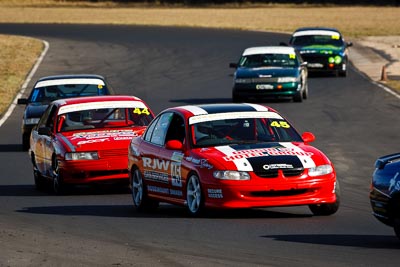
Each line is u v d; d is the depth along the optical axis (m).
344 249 38.12
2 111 116.56
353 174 68.31
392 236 41.75
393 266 34.47
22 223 48.94
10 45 194.75
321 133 89.56
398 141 83.88
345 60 140.50
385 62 158.12
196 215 48.75
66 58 173.12
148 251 38.66
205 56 169.50
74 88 85.81
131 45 192.00
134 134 63.56
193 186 48.91
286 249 38.31
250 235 42.25
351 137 86.81
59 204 58.16
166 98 122.00
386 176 39.31
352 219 47.66
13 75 151.38
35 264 36.53
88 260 37.03
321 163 47.66
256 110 52.16
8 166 79.00
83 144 62.12
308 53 139.50
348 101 113.06
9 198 62.00
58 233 44.78
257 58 117.31
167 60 165.38
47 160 65.19
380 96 116.50
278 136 50.62
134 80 141.75
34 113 85.25
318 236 41.75
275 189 46.56
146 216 51.16
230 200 46.69
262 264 35.25
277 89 112.75
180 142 50.12
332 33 145.38
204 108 52.47
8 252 39.28
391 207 39.03
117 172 62.03
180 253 37.97
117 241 41.72
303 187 46.81
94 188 67.31
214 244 40.03
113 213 53.09
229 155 47.81
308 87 128.88
